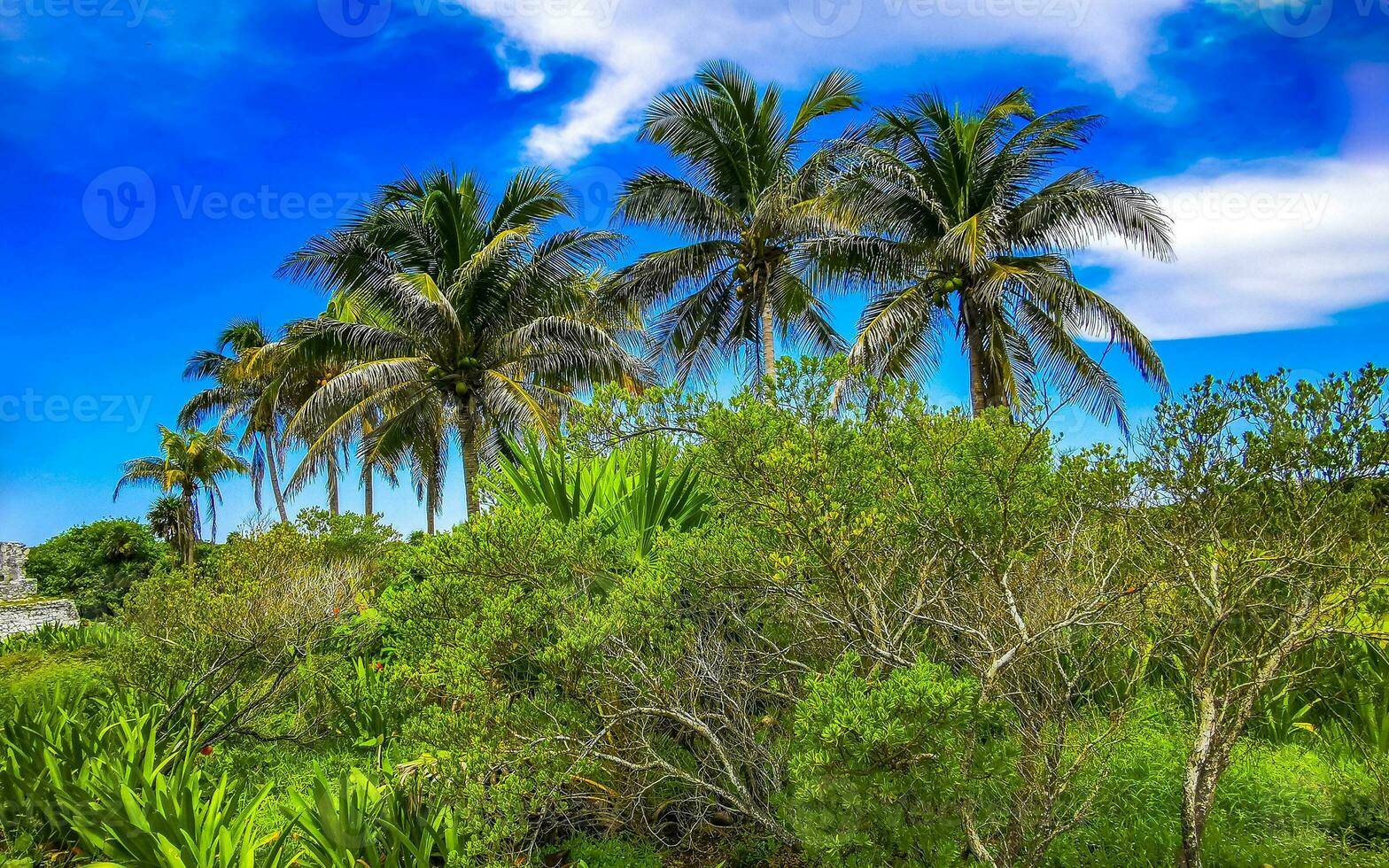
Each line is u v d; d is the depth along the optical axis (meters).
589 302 20.72
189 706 6.58
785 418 4.16
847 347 21.73
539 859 4.02
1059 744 3.31
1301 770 4.39
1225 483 4.17
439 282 20.80
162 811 3.97
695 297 21.19
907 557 4.44
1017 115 18.50
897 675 2.96
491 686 3.97
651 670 4.00
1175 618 4.07
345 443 23.59
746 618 4.42
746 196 20.70
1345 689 5.23
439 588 4.40
